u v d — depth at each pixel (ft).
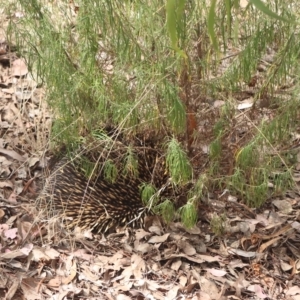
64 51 9.57
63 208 11.20
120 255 10.77
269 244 11.18
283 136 10.22
